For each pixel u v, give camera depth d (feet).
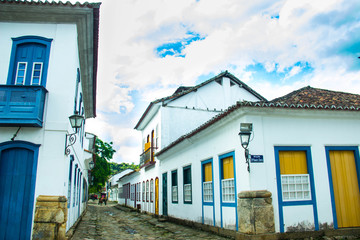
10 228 25.94
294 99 32.40
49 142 27.84
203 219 36.60
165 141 58.23
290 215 26.25
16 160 27.30
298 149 27.94
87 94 47.21
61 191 27.04
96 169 106.22
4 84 27.68
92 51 35.01
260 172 26.43
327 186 27.86
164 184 55.98
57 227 25.91
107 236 34.27
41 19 30.42
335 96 34.99
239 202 26.99
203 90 62.34
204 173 37.68
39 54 29.99
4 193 26.55
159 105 60.44
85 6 29.25
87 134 70.95
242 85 64.28
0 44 29.58
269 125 27.71
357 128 29.99
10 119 26.40
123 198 125.29
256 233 24.73
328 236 26.61
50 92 28.89
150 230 40.63
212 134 35.14
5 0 28.25
